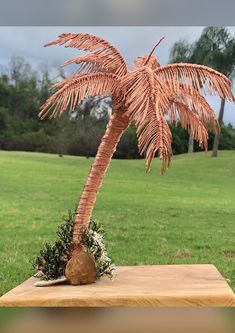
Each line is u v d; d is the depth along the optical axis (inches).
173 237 184.4
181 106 90.4
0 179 226.7
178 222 197.5
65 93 85.1
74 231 88.8
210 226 194.4
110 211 208.2
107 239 182.9
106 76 87.7
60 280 85.4
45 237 181.2
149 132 79.2
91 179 89.8
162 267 102.0
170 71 89.3
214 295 74.5
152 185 250.4
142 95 82.0
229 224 196.5
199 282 84.7
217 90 88.2
